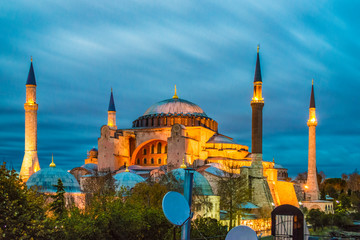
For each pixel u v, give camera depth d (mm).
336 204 133375
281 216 32812
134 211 47938
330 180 180000
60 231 33531
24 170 108438
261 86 111312
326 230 91000
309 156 135500
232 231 24734
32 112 110375
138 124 133375
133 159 126312
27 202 32750
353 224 98375
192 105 134500
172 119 126500
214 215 80375
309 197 132875
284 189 125812
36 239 29328
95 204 49562
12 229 27641
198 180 83812
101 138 121000
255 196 106125
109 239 44656
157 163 124000
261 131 109875
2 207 28438
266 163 129875
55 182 74688
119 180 86188
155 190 70875
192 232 47750
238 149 125562
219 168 107812
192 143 116375
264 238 73562
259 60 112562
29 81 111750
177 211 23078
